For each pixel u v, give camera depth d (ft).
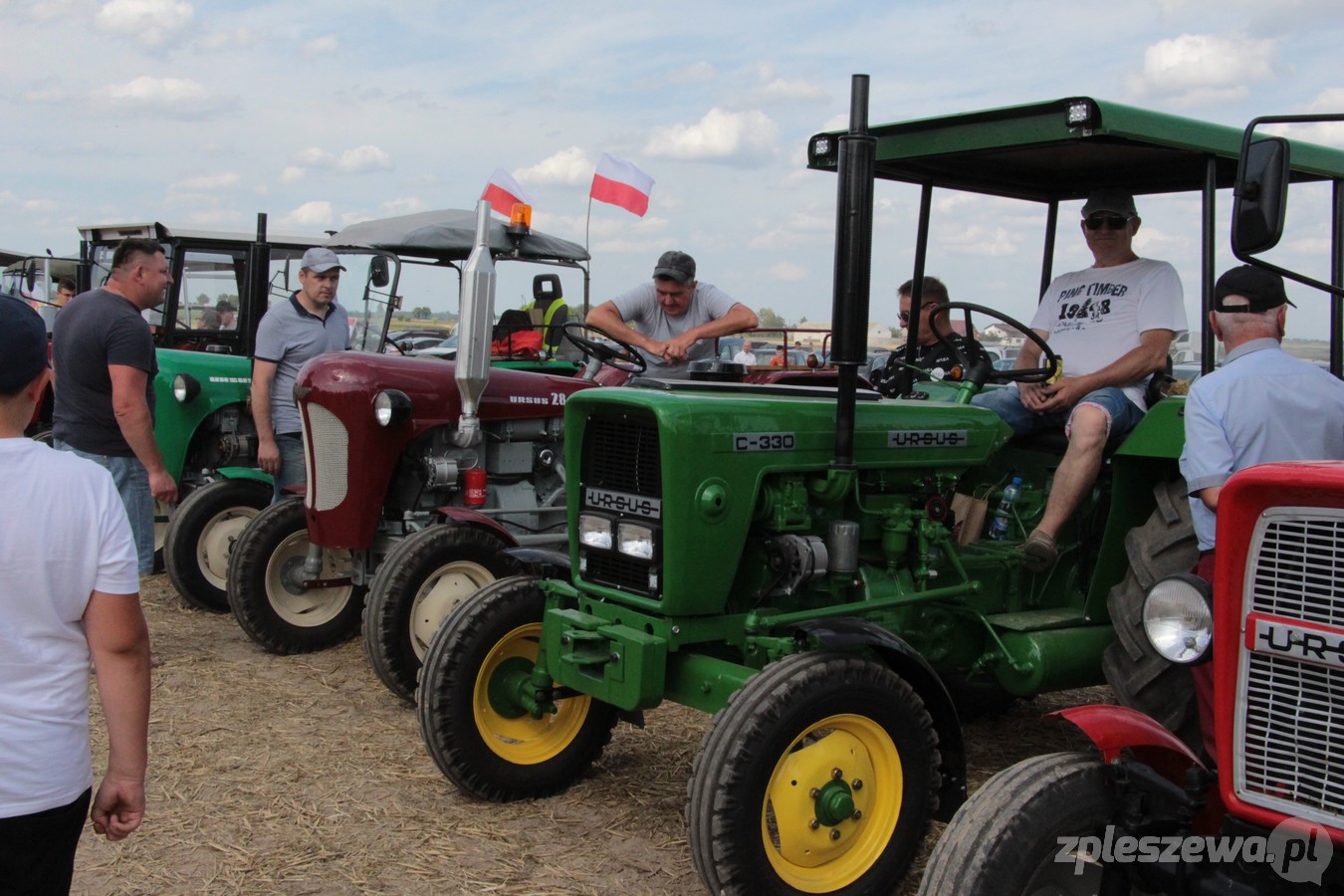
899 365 15.16
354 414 16.70
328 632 18.62
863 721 10.05
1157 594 8.08
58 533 6.44
